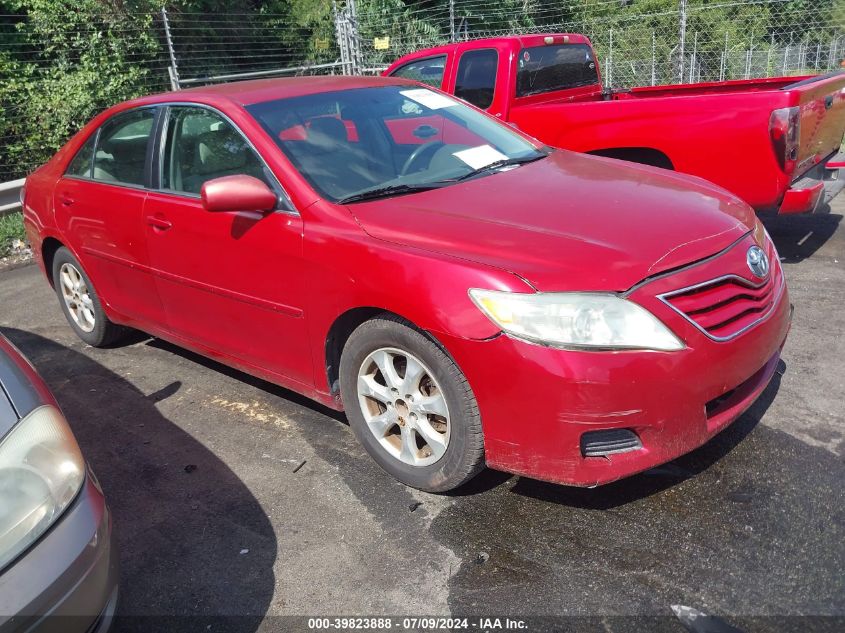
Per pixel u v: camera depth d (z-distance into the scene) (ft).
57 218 14.97
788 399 11.43
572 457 8.25
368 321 9.60
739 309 8.81
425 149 11.90
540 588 8.10
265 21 53.67
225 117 11.59
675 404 8.21
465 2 51.06
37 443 6.48
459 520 9.31
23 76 38.83
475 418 8.80
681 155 17.66
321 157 10.96
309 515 9.70
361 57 45.21
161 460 11.35
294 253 10.18
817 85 16.99
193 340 12.87
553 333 7.98
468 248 8.80
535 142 13.44
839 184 18.34
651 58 44.57
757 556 8.28
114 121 13.97
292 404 12.73
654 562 8.32
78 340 16.65
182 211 11.85
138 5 43.11
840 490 9.24
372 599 8.18
